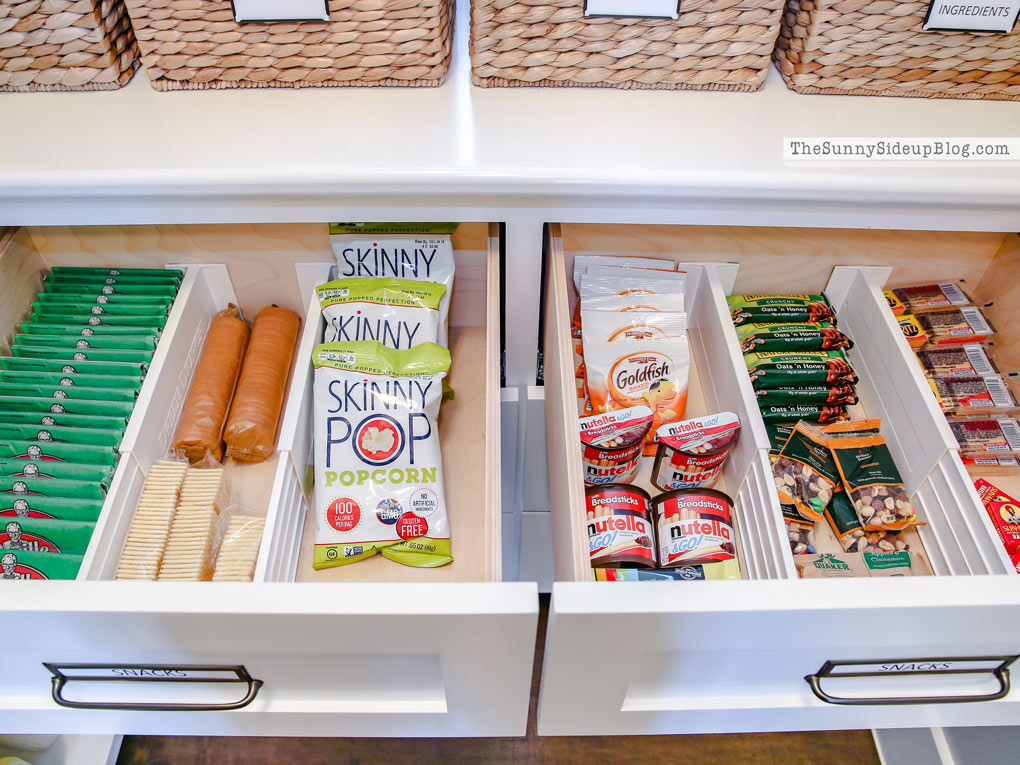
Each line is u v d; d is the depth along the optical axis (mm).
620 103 966
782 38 991
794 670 815
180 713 888
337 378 1051
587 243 1172
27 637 730
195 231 1135
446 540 1018
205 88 979
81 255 1180
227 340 1163
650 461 1172
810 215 947
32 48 918
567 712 889
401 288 1124
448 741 1433
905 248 1175
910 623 711
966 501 966
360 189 875
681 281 1148
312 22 899
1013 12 872
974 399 1113
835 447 1097
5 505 950
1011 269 1156
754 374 1157
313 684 841
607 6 883
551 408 1105
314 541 1035
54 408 1034
